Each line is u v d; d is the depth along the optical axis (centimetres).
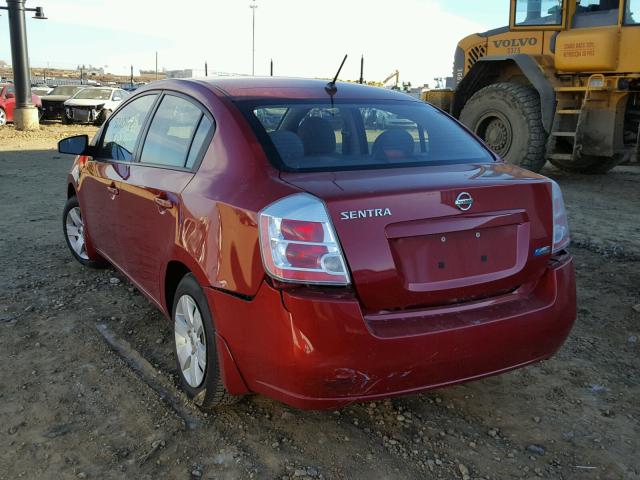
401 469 277
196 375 312
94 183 455
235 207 273
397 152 322
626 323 437
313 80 384
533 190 290
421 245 263
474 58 1133
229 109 318
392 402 331
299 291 246
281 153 294
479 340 265
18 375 350
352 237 248
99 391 334
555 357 386
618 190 986
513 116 1004
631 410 328
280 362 250
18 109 2047
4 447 285
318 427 306
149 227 355
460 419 317
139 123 411
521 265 285
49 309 444
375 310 256
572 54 953
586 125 970
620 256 595
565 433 306
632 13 902
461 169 307
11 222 709
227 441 293
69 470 270
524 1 1024
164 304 350
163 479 266
